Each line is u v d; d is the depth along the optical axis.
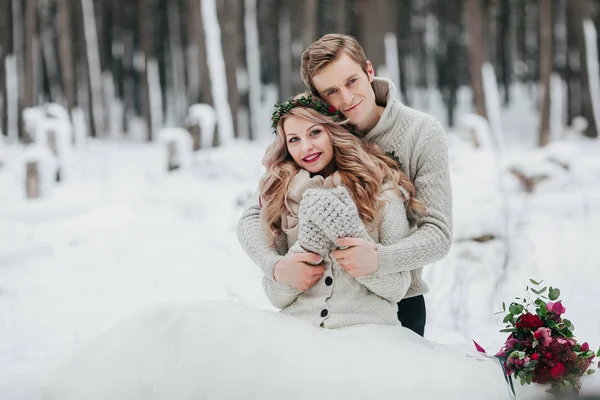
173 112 29.73
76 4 25.44
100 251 7.09
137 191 10.87
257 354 2.10
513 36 31.72
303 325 2.26
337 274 2.44
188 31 25.70
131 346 2.24
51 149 12.12
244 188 9.83
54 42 28.09
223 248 7.02
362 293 2.45
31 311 4.96
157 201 9.62
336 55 2.56
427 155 2.61
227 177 10.98
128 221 8.57
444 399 2.04
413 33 29.94
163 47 31.08
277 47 27.56
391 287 2.43
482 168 7.82
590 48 20.81
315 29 18.62
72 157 14.01
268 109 29.45
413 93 30.98
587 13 20.92
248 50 23.64
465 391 2.08
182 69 29.58
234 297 5.18
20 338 4.30
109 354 2.24
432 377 2.09
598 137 20.58
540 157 9.66
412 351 2.20
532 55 31.52
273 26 27.78
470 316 4.53
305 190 2.48
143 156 17.47
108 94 27.64
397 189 2.50
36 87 20.77
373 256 2.33
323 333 2.25
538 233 6.65
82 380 2.21
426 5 29.55
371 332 2.28
